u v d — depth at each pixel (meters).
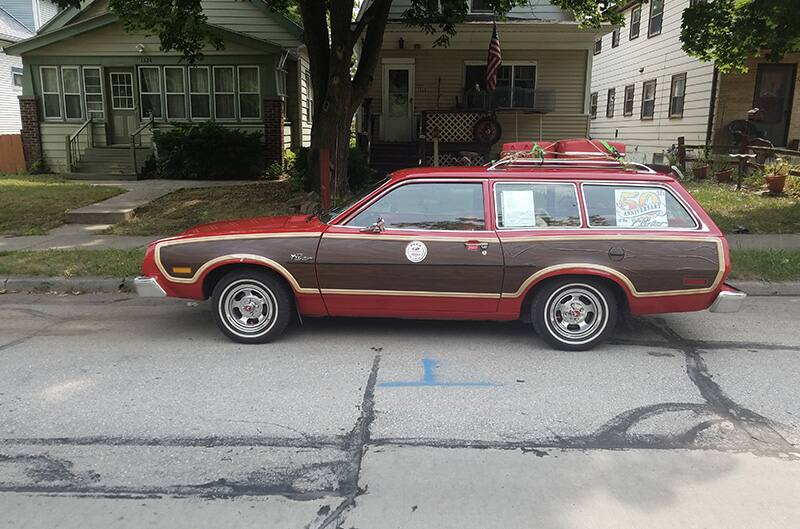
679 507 3.11
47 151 19.47
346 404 4.31
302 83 21.47
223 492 3.25
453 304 5.36
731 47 12.66
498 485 3.31
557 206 5.41
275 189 14.77
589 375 4.86
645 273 5.20
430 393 4.50
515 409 4.24
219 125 18.14
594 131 29.19
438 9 15.55
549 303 5.33
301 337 5.77
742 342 5.70
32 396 4.46
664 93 21.53
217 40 13.38
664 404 4.33
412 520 3.01
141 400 4.38
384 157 18.34
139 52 18.75
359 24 12.20
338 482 3.34
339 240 5.33
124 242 10.02
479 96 18.75
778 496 3.21
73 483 3.33
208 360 5.19
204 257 5.41
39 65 19.03
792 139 17.89
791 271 7.76
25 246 9.68
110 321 6.40
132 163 18.52
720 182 16.09
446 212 5.41
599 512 3.07
